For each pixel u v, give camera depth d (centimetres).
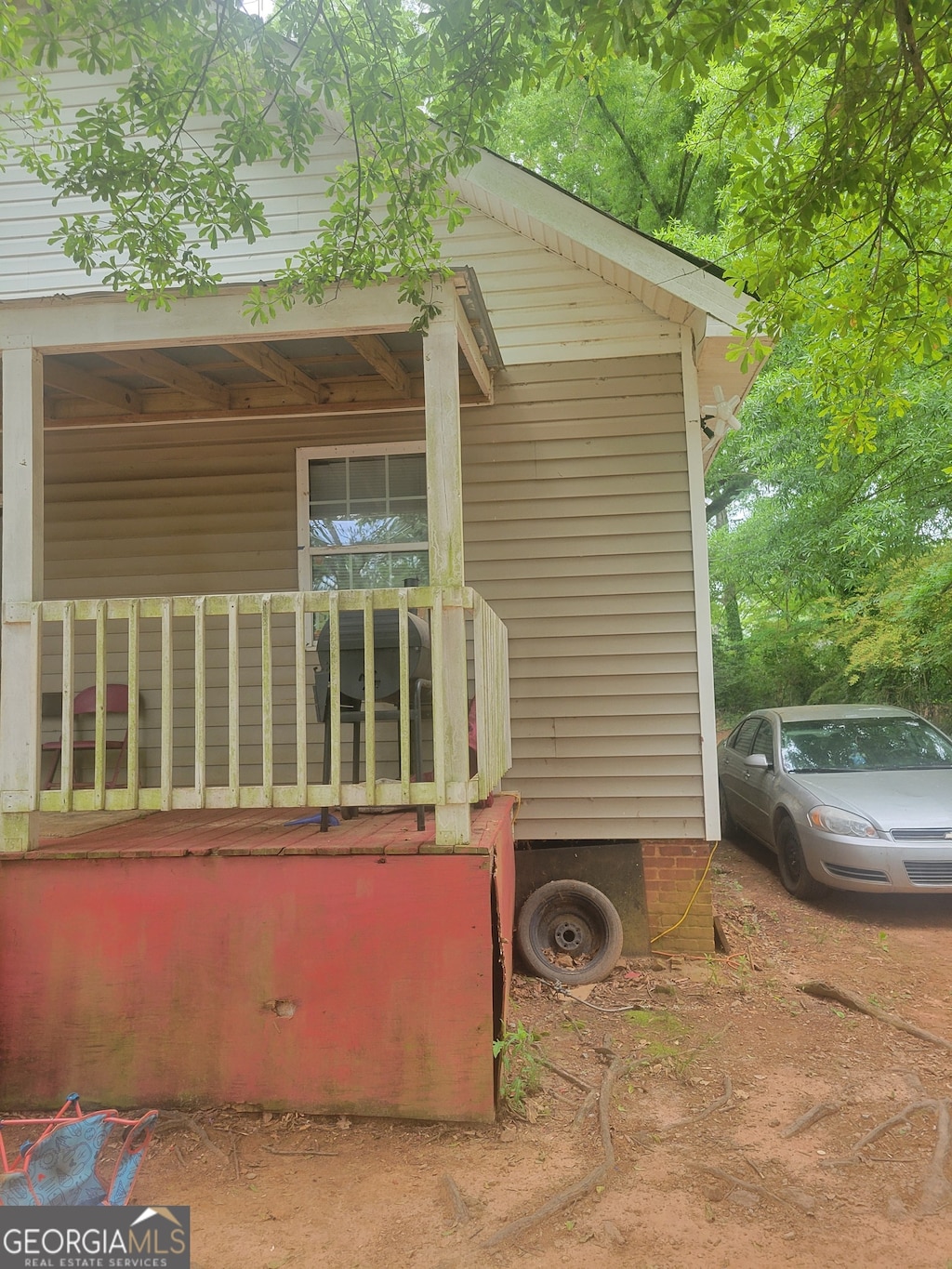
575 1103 387
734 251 438
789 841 729
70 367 532
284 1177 327
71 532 677
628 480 625
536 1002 525
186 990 379
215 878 384
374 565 652
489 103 417
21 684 405
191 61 433
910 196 457
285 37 446
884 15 359
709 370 657
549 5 389
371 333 427
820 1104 377
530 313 638
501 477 634
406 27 461
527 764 620
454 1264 274
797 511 1267
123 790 394
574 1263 274
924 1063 424
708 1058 433
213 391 590
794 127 748
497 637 496
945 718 1182
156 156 511
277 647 652
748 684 1788
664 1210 301
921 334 459
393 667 435
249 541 662
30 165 484
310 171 669
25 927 389
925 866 635
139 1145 350
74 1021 382
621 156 1783
